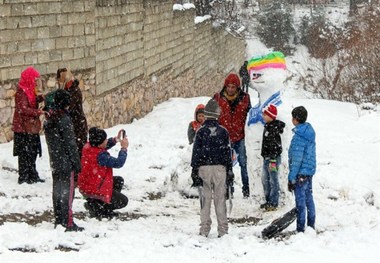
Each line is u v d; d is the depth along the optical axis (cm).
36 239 805
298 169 884
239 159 1148
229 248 813
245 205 1114
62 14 1570
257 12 6184
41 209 995
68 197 874
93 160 945
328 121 2089
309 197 906
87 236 848
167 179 1186
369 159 1479
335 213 1061
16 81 1434
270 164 1065
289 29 5969
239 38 4684
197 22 3075
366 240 848
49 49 1535
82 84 1677
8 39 1405
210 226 905
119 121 1938
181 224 977
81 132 1131
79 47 1647
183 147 1562
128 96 2019
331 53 4331
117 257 745
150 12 2234
